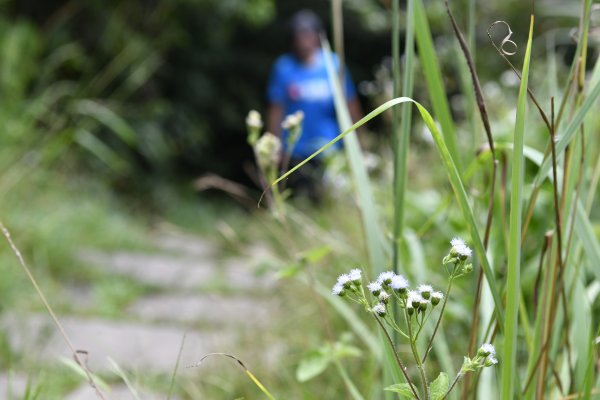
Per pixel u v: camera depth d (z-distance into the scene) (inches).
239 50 464.8
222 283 193.3
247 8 409.7
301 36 278.4
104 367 124.1
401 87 70.9
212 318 162.1
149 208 359.6
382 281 48.8
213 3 404.8
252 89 466.9
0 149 216.1
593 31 70.8
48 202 232.8
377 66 487.5
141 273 206.7
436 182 160.6
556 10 118.5
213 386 111.9
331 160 169.5
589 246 64.0
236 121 458.9
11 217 198.1
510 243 53.2
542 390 63.9
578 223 64.5
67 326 151.3
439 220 118.1
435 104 67.1
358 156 74.8
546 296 63.2
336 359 82.6
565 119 66.3
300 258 86.8
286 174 50.0
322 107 276.7
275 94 282.2
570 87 65.9
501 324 57.4
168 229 162.7
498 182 79.0
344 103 79.1
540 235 102.8
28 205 219.9
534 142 133.2
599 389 64.1
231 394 108.3
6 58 249.3
